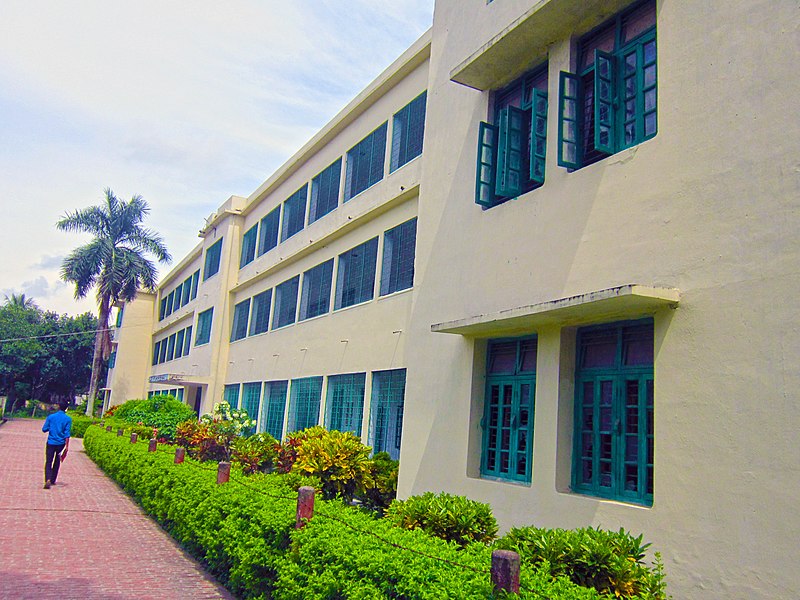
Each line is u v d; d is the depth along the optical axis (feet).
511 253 27.50
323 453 35.47
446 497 22.40
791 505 15.75
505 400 28.19
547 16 25.57
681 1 21.27
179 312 114.93
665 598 16.47
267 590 20.15
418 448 32.81
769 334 16.98
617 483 21.85
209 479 29.30
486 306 28.66
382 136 51.60
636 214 21.59
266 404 69.67
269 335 71.72
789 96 17.51
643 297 19.49
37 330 175.94
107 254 120.16
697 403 18.54
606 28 25.38
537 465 24.53
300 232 66.54
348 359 51.08
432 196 35.04
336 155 60.54
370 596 14.74
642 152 21.77
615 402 22.56
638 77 23.25
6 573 23.90
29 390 182.39
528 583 13.04
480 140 29.91
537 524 23.82
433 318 33.14
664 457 19.21
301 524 19.43
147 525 35.09
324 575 16.46
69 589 22.39
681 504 18.42
